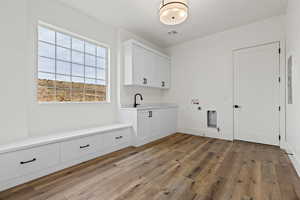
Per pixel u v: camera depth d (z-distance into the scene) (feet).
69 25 8.64
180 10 6.59
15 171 5.41
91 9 8.95
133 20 10.25
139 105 13.08
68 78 8.97
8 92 6.23
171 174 6.24
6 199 4.72
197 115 13.42
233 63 11.51
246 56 10.89
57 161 6.57
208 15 9.49
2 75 6.09
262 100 10.32
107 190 5.15
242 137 11.21
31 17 7.21
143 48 12.01
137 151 9.19
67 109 8.59
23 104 6.66
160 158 8.02
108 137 8.84
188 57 13.97
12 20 6.34
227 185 5.41
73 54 9.21
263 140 10.32
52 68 8.23
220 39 12.02
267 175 6.11
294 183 5.51
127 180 5.79
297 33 6.35
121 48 11.35
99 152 8.32
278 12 9.23
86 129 8.79
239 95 11.28
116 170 6.63
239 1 8.08
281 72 9.50
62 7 8.34
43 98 7.85
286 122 9.03
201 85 13.15
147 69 12.36
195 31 11.89
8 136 6.17
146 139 10.96
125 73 11.43
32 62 7.23
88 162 7.50
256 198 4.68
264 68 10.19
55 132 7.93
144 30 11.73
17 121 6.44
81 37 9.41
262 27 10.17
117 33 11.35
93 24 9.91
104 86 11.06
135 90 12.70
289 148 8.01
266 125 10.19
